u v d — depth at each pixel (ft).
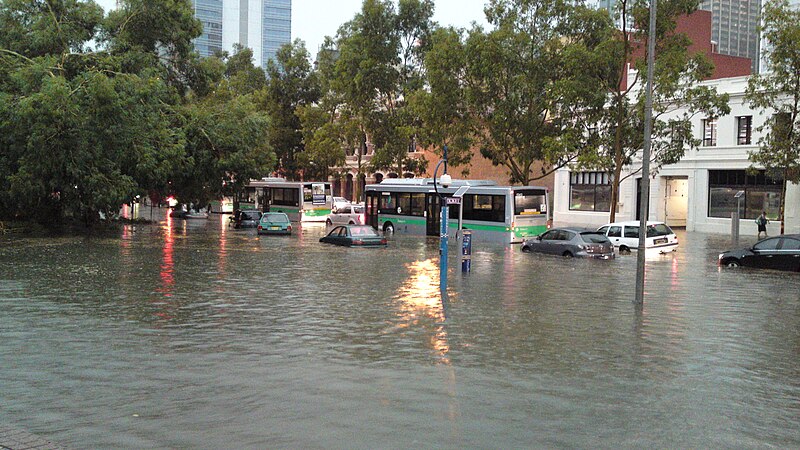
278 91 246.27
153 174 129.39
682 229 165.48
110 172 121.39
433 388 31.83
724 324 48.14
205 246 108.99
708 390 32.07
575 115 122.01
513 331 45.11
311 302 55.93
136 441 24.95
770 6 113.39
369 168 197.98
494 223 120.06
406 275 74.28
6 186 119.55
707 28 194.29
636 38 115.44
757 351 40.06
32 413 27.96
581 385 32.63
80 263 82.12
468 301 57.36
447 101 136.46
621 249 107.24
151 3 140.15
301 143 245.45
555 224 180.75
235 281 68.08
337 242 112.88
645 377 34.17
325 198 183.42
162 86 131.34
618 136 114.52
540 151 132.57
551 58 128.77
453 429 26.37
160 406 28.94
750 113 149.38
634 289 65.41
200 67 156.15
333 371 34.68
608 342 42.06
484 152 137.69
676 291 64.34
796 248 80.94
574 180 183.62
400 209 141.90
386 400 29.94
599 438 25.59
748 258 84.12
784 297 60.95
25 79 113.91
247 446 24.49
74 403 29.27
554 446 24.73
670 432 26.30
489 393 31.14
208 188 154.40
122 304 53.88
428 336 43.34
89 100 113.39
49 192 125.90
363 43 188.55
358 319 48.83
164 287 63.31
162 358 37.04
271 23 589.32
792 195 142.51
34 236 123.75
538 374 34.50
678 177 169.27
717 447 24.85
